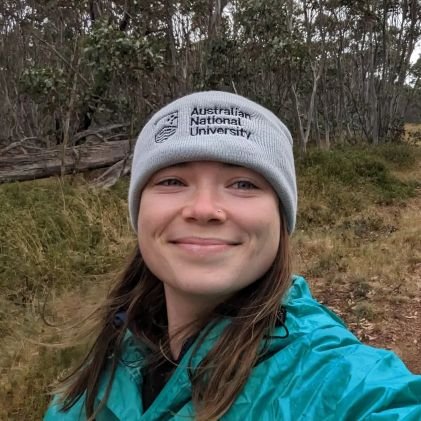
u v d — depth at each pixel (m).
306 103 8.44
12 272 1.93
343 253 2.63
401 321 1.89
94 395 0.48
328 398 0.36
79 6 4.77
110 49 3.53
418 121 16.59
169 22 5.12
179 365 0.41
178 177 0.41
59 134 4.69
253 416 0.38
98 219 2.50
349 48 9.06
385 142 7.43
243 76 5.19
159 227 0.41
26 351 1.36
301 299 0.48
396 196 4.09
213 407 0.38
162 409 0.41
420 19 8.46
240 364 0.39
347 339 0.40
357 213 3.60
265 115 0.43
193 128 0.41
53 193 2.76
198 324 0.43
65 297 1.79
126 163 3.73
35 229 2.23
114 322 0.51
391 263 2.49
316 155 4.64
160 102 4.61
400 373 0.36
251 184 0.41
